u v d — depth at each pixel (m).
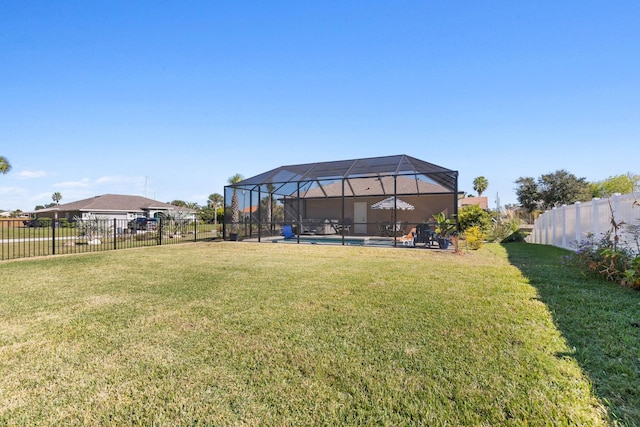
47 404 2.33
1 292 5.65
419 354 3.01
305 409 2.24
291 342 3.34
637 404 2.20
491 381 2.52
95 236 17.94
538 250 12.05
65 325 3.95
